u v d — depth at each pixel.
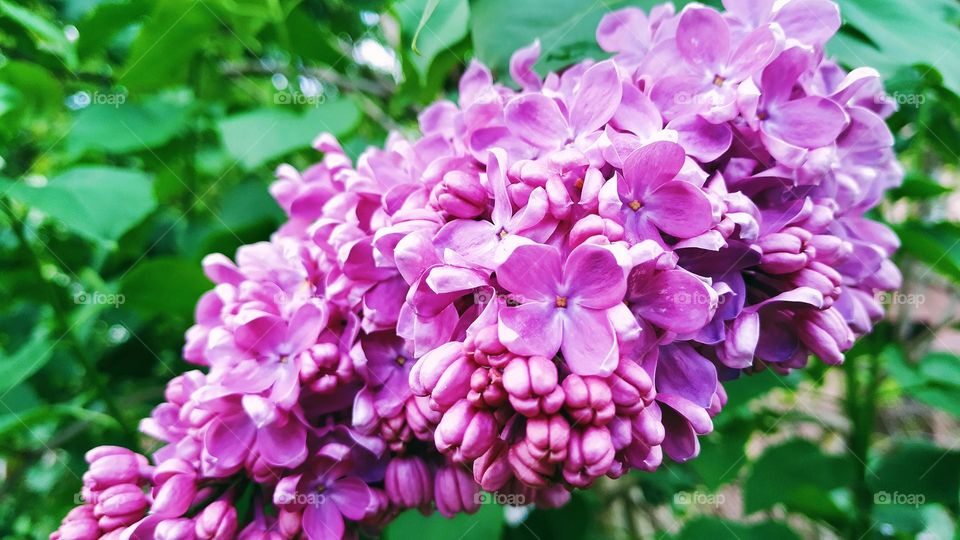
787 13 0.08
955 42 0.10
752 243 0.07
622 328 0.06
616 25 0.09
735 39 0.08
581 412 0.06
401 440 0.08
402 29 0.13
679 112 0.08
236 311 0.09
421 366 0.07
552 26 0.10
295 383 0.08
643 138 0.07
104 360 0.17
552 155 0.07
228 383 0.08
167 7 0.13
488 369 0.06
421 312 0.07
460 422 0.06
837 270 0.09
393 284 0.08
